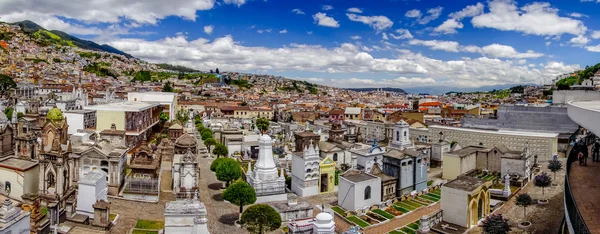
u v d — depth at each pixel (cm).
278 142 13100
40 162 6012
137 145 12175
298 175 8262
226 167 8056
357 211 6875
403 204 7494
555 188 8162
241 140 11906
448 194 6209
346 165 10269
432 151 11006
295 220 5891
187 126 17112
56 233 5131
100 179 6159
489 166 9606
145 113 13912
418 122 15050
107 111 11931
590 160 5966
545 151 10969
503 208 7025
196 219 4372
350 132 15288
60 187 6025
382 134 15112
